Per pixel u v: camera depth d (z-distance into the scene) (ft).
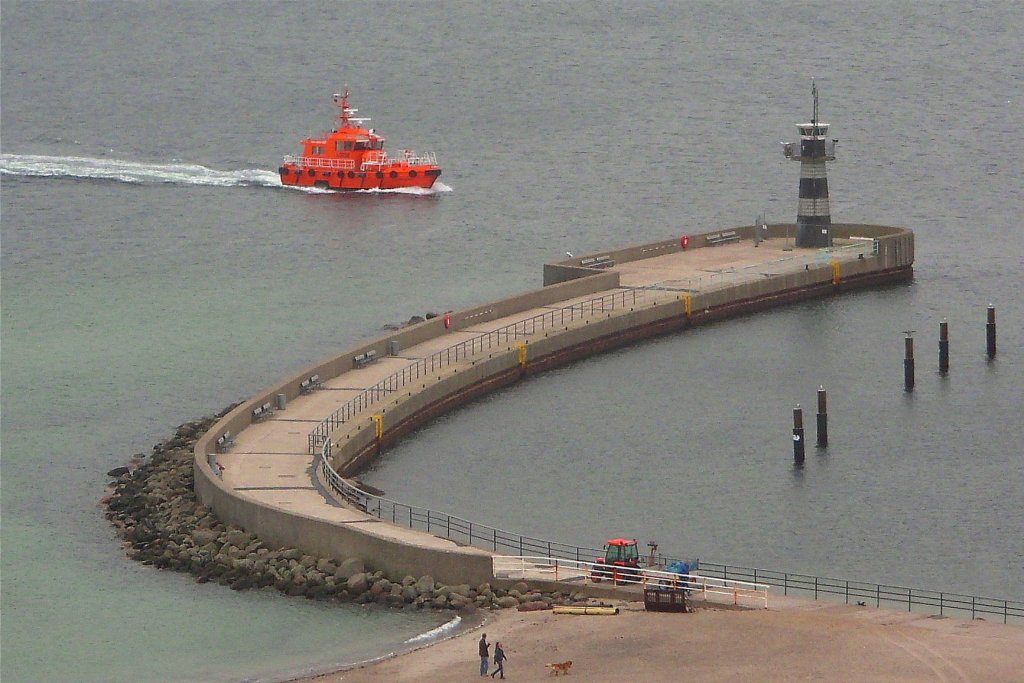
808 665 485.15
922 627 515.09
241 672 526.16
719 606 540.93
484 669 494.59
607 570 565.12
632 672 488.02
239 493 631.15
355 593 578.25
